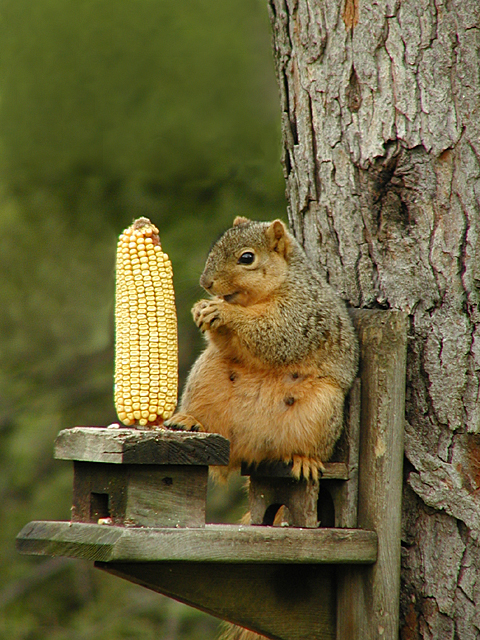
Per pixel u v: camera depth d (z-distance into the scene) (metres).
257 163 15.57
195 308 7.97
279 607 7.28
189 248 14.59
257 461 7.70
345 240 8.23
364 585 7.30
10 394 18.33
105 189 16.52
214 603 7.02
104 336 18.38
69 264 17.56
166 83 16.28
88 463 6.62
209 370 8.01
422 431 7.58
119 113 16.42
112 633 16.38
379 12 8.09
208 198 15.50
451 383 7.52
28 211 17.05
